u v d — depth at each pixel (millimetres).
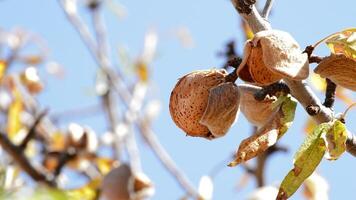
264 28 531
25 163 809
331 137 526
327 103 538
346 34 526
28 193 460
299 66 508
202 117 533
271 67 504
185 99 540
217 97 533
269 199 765
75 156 924
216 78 541
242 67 516
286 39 512
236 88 536
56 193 461
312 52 522
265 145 512
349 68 521
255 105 540
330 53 529
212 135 544
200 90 537
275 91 528
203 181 821
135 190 844
